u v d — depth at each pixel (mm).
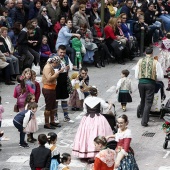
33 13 41000
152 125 29734
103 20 41500
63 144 27625
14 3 40344
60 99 29906
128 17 44625
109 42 40844
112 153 21578
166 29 49250
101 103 26438
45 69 28984
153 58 29547
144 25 44375
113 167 21688
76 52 38812
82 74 31906
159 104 30438
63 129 29422
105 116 26516
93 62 40344
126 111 31766
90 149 25750
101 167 21484
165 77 37844
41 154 23047
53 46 39594
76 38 38844
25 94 29266
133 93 34812
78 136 26141
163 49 37844
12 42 37688
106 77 37969
